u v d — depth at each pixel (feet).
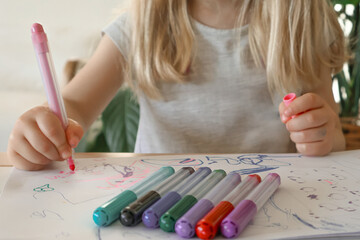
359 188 1.41
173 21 2.59
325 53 2.63
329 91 2.68
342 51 2.71
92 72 2.56
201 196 1.20
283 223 1.11
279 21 2.46
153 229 1.09
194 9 2.68
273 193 1.35
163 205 1.11
